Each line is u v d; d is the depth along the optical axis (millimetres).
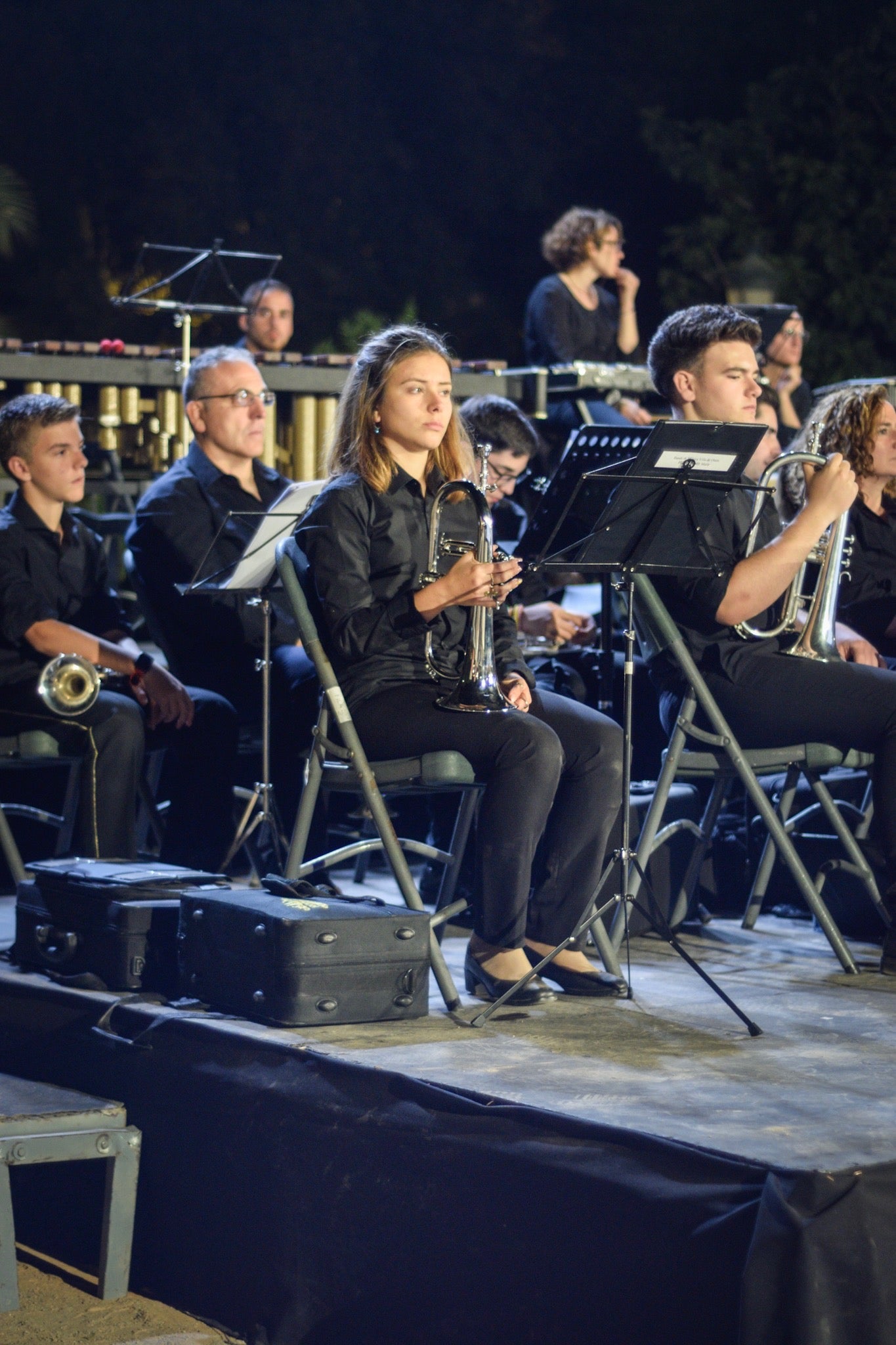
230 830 12250
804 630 10258
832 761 10367
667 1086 7121
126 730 11031
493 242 52469
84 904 9156
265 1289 7676
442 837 11672
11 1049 9305
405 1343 7012
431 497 9430
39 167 48812
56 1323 7988
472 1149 6777
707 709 9977
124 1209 8289
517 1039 8008
